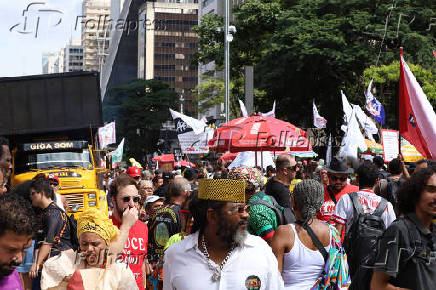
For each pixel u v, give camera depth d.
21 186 6.15
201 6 92.69
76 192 16.38
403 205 4.07
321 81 40.34
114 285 3.98
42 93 17.17
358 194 6.40
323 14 39.44
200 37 53.62
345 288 4.75
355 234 6.11
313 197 4.73
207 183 3.53
